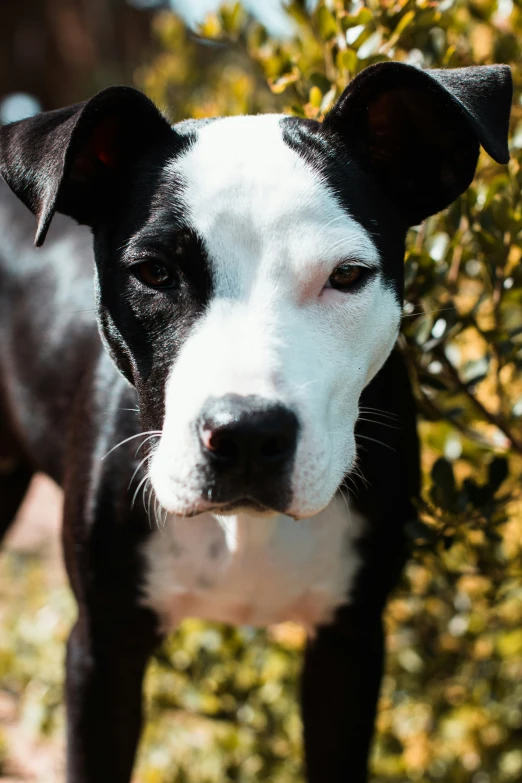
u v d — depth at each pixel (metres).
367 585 0.84
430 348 0.85
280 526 0.81
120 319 0.74
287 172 0.72
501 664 1.00
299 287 0.71
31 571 1.45
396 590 0.94
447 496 0.85
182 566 0.83
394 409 0.82
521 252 0.84
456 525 0.85
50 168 0.72
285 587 0.83
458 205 0.84
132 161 0.76
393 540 0.84
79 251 0.97
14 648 1.21
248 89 1.04
